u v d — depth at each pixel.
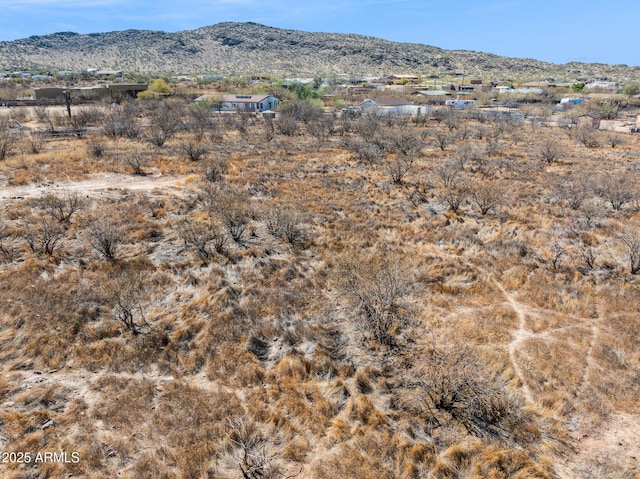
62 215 16.33
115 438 7.27
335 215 18.91
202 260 13.83
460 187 23.20
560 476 6.95
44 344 9.43
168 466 6.87
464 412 8.12
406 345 10.16
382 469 6.93
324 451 7.28
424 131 44.03
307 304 11.75
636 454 7.34
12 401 7.94
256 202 20.03
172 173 25.20
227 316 10.84
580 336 10.54
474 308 11.93
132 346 9.65
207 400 8.21
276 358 9.67
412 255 15.05
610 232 17.05
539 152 34.38
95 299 11.19
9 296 10.96
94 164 26.09
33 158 26.19
